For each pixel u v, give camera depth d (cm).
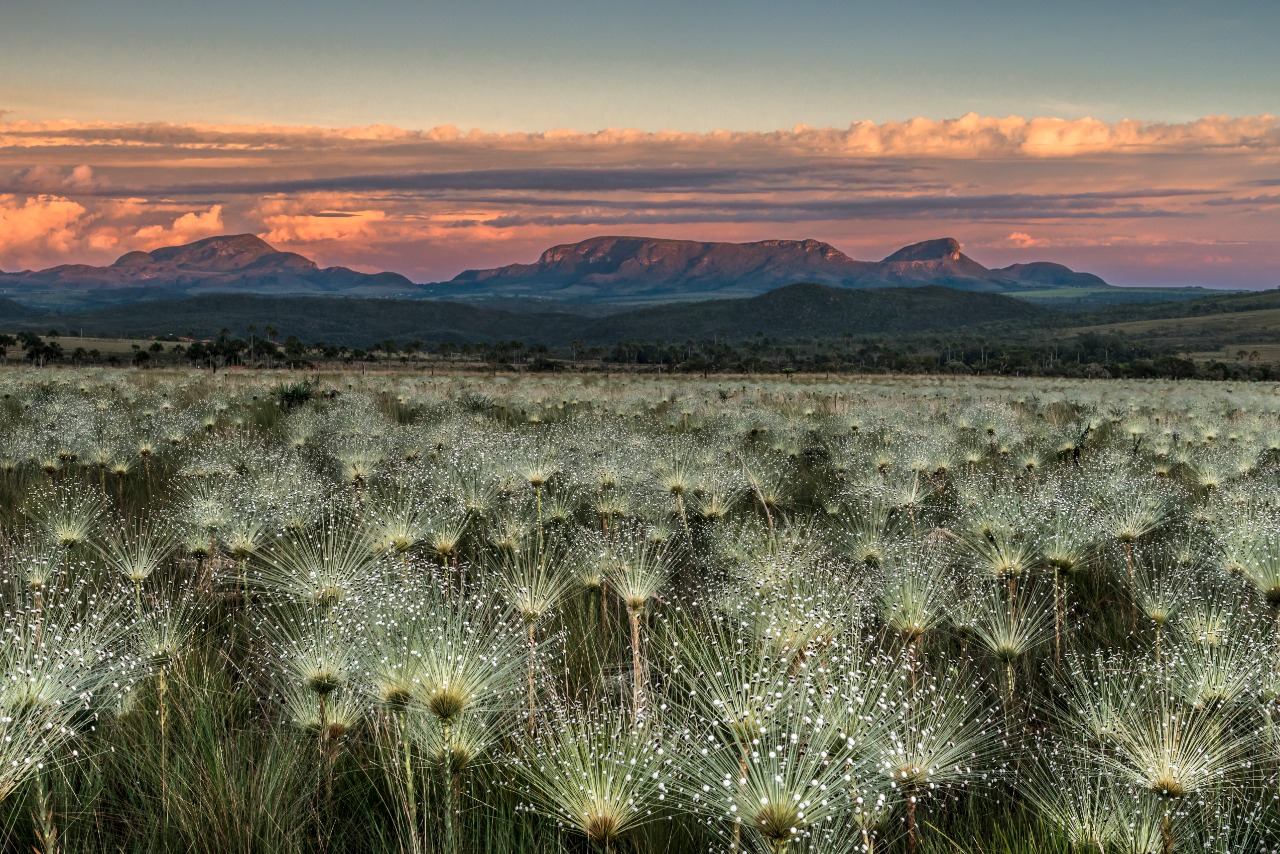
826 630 448
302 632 517
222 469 1157
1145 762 382
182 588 729
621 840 405
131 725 489
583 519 989
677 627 597
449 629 391
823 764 337
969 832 434
